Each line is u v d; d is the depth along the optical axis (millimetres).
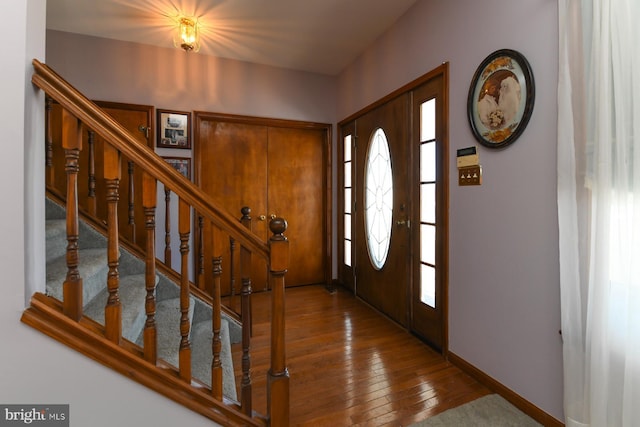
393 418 1564
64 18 2584
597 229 1179
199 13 2521
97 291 1649
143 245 2992
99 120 1043
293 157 3764
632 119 1094
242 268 1318
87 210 2359
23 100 927
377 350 2266
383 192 2953
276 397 1314
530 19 1537
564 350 1331
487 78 1766
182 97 3189
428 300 2369
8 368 941
